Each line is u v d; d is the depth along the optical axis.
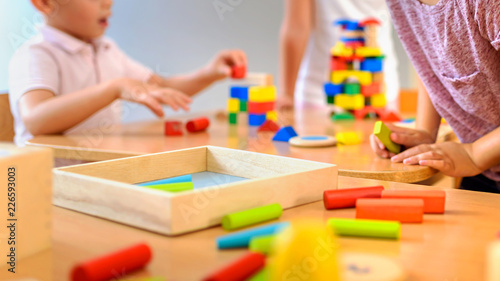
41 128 1.23
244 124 1.41
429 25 0.90
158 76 1.73
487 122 0.98
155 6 2.76
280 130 1.16
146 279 0.42
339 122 1.42
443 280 0.44
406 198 0.62
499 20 0.79
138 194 0.56
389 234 0.52
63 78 1.44
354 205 0.64
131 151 1.03
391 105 1.83
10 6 2.33
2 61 2.36
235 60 1.61
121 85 1.26
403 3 0.93
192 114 1.58
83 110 1.23
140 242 0.48
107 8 1.50
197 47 2.76
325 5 1.82
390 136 0.99
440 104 1.01
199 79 1.67
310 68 1.89
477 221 0.58
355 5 1.83
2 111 1.37
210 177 0.76
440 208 0.61
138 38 2.81
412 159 0.92
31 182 0.50
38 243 0.51
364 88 1.48
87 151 1.05
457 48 0.88
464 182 1.14
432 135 1.06
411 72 2.59
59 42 1.45
